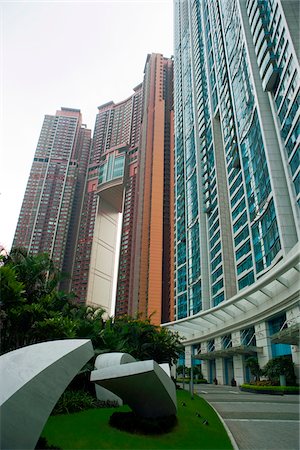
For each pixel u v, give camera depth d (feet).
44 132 492.13
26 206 433.89
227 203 207.41
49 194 444.14
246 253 153.38
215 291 194.90
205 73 275.39
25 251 73.00
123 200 434.30
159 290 320.50
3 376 21.15
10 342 59.11
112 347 65.46
